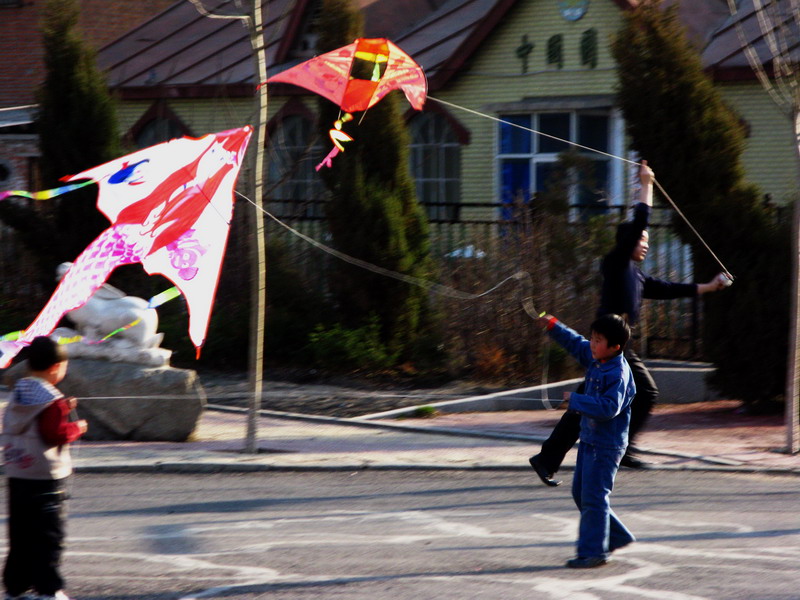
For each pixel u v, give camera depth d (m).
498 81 78.44
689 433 43.44
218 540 27.34
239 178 59.16
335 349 53.69
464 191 79.94
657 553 26.44
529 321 52.34
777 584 23.75
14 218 57.56
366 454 37.88
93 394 39.41
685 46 47.84
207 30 95.25
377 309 55.03
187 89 84.81
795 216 39.44
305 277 58.19
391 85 37.16
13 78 94.12
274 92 81.12
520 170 77.88
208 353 55.34
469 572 24.56
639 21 48.44
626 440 25.03
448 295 54.03
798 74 39.69
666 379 51.16
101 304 40.09
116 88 79.06
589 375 24.73
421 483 34.56
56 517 21.84
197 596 22.56
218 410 46.31
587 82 74.88
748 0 76.94
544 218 53.03
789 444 39.69
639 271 34.94
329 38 55.50
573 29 75.12
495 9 76.25
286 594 22.73
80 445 38.41
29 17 101.25
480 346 53.16
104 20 110.75
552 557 25.97
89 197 57.59
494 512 30.81
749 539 28.02
